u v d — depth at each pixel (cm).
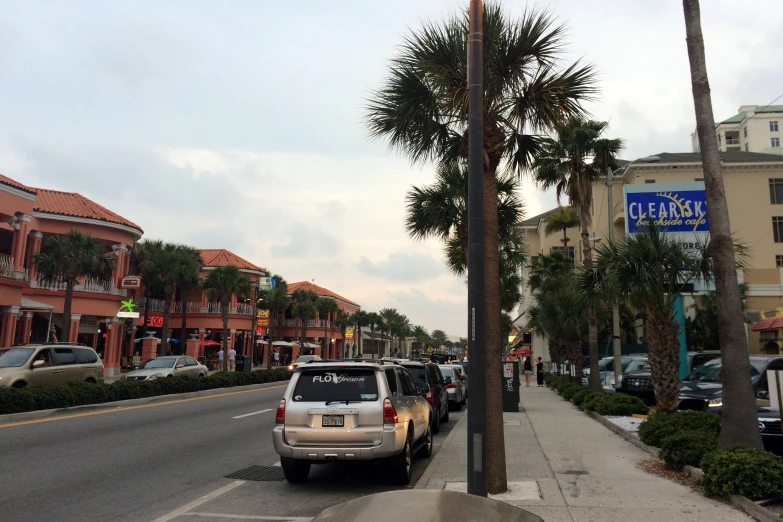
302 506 706
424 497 264
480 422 577
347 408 775
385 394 785
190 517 652
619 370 2108
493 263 766
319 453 767
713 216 827
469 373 588
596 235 4419
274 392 2375
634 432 1170
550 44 808
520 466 888
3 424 1271
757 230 4331
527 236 5856
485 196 785
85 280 3488
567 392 2175
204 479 848
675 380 1229
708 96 857
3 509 666
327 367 812
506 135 909
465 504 259
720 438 782
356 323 8575
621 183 4456
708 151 841
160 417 1480
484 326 593
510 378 1717
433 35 825
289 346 6469
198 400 1964
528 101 827
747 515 607
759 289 4119
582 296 1503
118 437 1165
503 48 797
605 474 824
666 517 604
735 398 770
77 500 712
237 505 708
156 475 862
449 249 2006
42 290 3309
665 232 1295
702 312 3722
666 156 4541
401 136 916
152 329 4950
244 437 1226
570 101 839
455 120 875
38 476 826
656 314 1248
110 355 3612
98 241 2927
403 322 12244
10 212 2778
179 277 3919
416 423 914
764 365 1257
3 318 2758
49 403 1456
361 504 260
